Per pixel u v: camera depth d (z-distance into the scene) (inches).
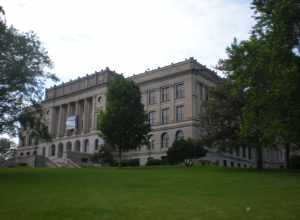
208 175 1300.4
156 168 1785.2
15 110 1390.3
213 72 3454.7
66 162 2593.5
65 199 730.2
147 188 933.8
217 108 1857.8
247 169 1696.6
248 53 1317.7
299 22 1023.0
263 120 1259.8
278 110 1144.8
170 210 618.5
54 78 1505.9
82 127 3836.1
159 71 3410.4
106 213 595.8
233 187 942.4
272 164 4060.0
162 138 3230.8
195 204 675.4
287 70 1059.3
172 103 3238.2
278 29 1042.1
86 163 2709.2
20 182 1049.5
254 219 549.3
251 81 1257.4
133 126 2039.9
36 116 1520.7
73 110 4001.0
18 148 4345.5
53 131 4057.6
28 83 1401.3
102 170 1561.3
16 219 559.5
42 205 663.8
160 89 3363.7
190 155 2409.0
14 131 1414.9
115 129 2016.5
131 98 2098.9
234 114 1808.6
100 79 3715.6
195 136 3019.2
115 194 811.4
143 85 3481.8
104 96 3595.0
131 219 554.9
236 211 605.9
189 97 3129.9
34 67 1419.8
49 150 3986.2
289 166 1940.2
